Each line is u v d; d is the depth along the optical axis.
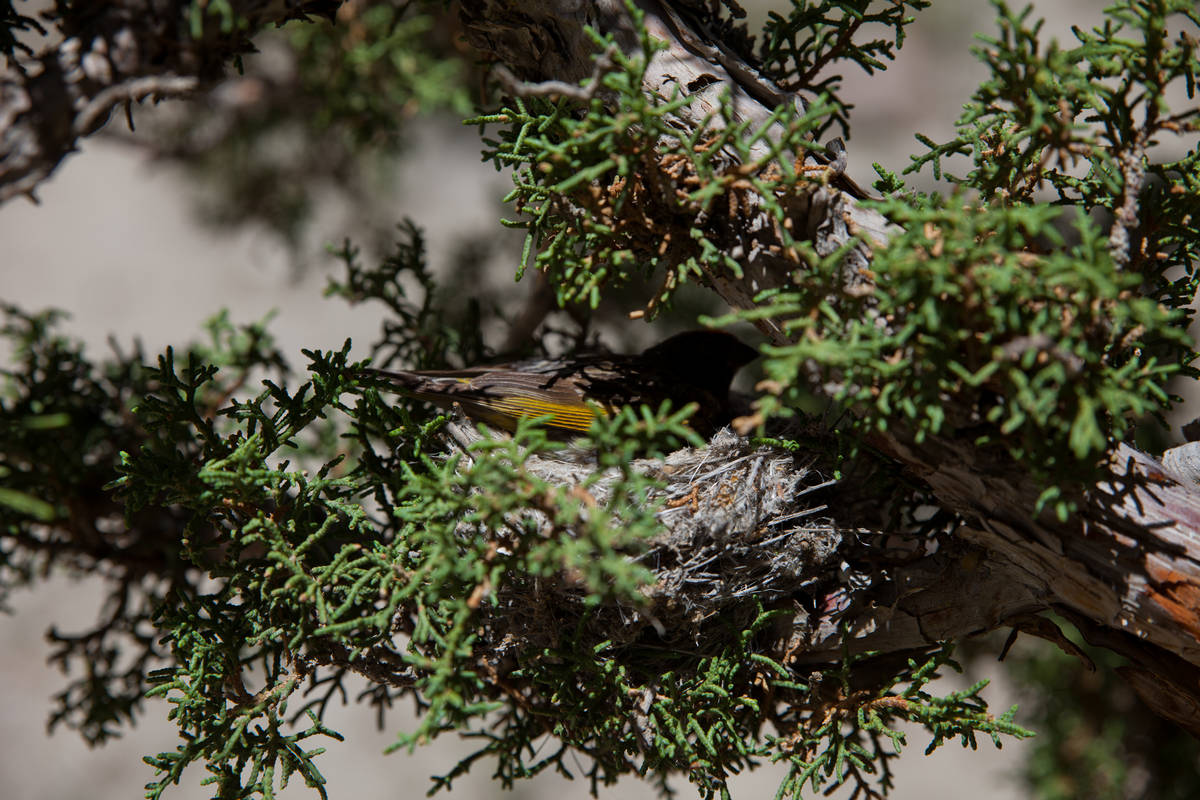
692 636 6.03
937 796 16.75
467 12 5.89
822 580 6.15
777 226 4.98
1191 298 5.39
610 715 5.91
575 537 5.40
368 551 5.41
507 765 6.42
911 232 4.27
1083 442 4.14
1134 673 5.79
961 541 5.70
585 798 16.06
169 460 5.57
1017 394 4.27
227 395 8.27
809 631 6.07
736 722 6.27
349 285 8.13
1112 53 4.56
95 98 4.58
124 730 17.95
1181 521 4.84
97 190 22.59
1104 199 5.32
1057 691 9.79
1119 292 4.23
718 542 5.94
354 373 5.83
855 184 5.28
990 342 4.26
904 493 5.92
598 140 4.91
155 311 20.38
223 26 4.59
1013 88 4.61
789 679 5.93
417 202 18.78
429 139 16.91
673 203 5.04
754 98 5.50
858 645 6.01
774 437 6.53
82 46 4.59
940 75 21.19
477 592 4.73
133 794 17.19
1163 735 9.42
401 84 10.36
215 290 20.94
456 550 4.91
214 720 5.59
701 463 6.34
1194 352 5.34
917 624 5.88
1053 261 4.08
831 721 5.82
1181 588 4.80
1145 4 4.54
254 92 11.55
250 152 12.68
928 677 5.59
